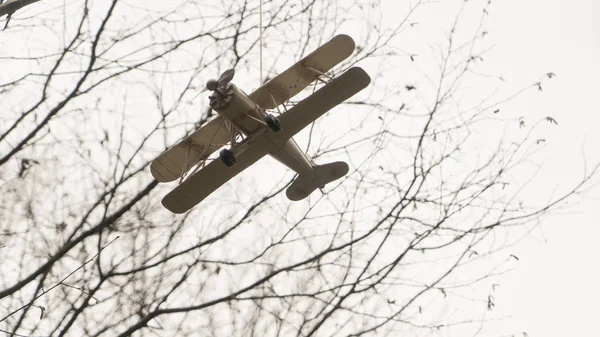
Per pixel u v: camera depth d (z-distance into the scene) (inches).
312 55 499.2
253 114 484.1
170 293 497.7
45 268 472.7
